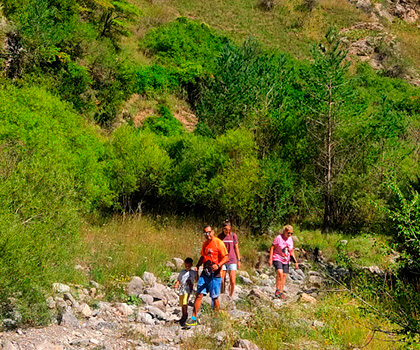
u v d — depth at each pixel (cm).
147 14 3972
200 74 3005
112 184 1427
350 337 615
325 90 1706
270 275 1130
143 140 1552
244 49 2605
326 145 1689
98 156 1458
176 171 1562
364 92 3547
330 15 5234
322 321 709
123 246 1041
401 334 555
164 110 2625
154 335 577
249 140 1591
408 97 3509
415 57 4988
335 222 1694
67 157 1145
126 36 3225
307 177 1739
